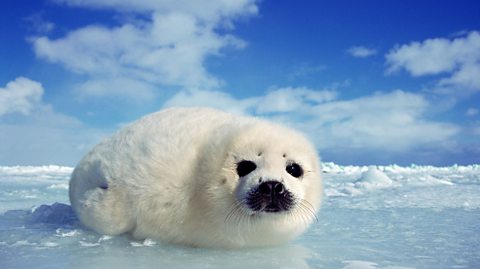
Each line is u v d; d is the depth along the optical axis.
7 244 0.93
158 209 0.92
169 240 0.95
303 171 0.94
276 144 0.92
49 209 1.30
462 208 1.46
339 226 1.17
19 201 1.71
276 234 0.91
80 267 0.76
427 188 2.10
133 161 0.96
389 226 1.17
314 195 0.97
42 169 4.07
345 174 3.60
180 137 0.98
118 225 0.97
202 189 0.90
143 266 0.78
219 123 1.04
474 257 0.84
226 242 0.91
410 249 0.91
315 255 0.87
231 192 0.88
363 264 0.79
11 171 3.88
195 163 0.93
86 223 1.02
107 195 0.96
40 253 0.86
